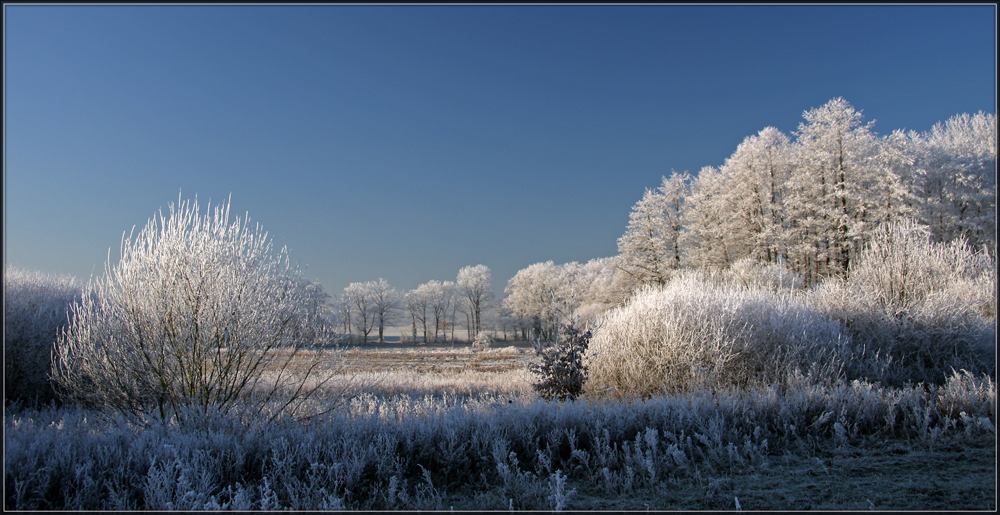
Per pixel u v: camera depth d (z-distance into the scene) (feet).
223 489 13.51
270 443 16.21
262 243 22.66
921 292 34.53
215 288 20.93
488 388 38.55
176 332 20.49
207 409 19.79
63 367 25.20
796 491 12.98
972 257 38.96
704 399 20.94
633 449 16.72
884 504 11.87
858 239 84.12
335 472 13.94
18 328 29.22
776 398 20.59
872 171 88.02
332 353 23.58
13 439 16.11
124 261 20.53
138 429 18.60
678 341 30.01
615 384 31.17
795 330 30.66
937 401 19.83
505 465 14.39
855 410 19.08
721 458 15.40
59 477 13.88
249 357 21.68
